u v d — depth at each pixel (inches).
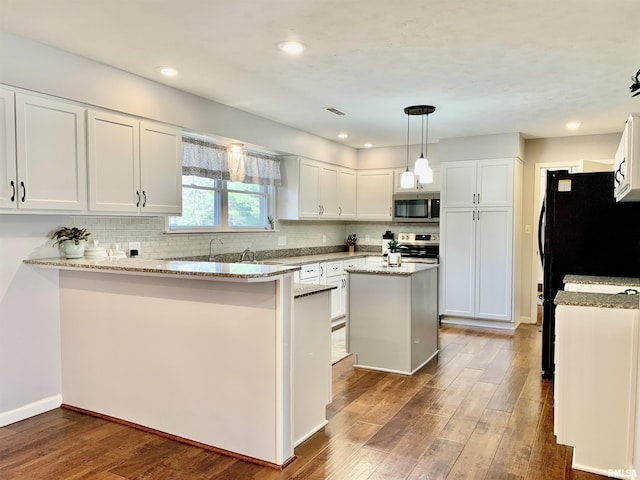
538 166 238.5
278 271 97.1
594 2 92.5
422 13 97.9
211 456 105.3
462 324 241.0
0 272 117.6
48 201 114.5
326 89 152.3
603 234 149.1
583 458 99.3
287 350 101.1
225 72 135.4
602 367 97.7
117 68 131.4
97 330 124.8
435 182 253.4
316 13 98.0
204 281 107.8
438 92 155.8
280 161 225.0
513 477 95.9
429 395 141.7
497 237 227.3
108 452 106.4
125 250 152.7
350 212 269.3
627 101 166.9
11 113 107.4
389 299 162.9
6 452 105.9
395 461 102.3
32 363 125.3
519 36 109.6
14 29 105.5
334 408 132.0
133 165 136.6
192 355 110.3
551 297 155.1
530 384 151.3
